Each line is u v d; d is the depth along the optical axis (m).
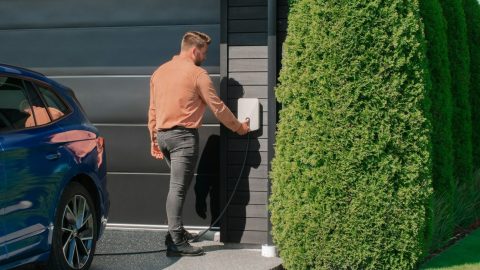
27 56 7.75
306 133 5.87
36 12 7.74
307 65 5.88
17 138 4.90
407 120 5.83
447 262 6.66
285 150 6.02
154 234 7.27
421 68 5.87
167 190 7.50
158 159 7.50
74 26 7.67
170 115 6.35
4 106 4.98
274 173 6.12
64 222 5.39
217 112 6.32
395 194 5.83
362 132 5.75
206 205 7.26
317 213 5.85
